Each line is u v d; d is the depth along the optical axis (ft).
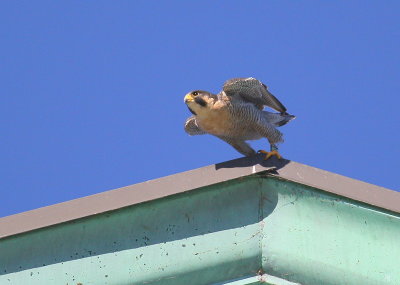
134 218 43.70
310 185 42.29
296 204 42.01
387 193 43.55
